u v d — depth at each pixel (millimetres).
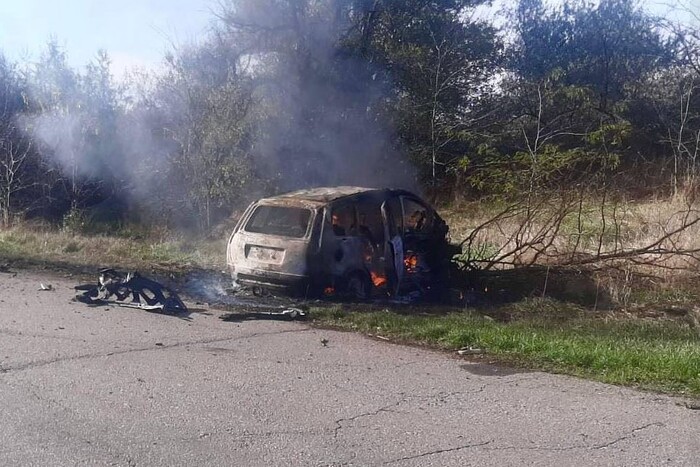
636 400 6328
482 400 6293
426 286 11961
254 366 7234
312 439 5336
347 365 7363
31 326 8703
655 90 22938
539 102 20859
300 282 10359
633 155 20500
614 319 10141
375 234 11211
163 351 7715
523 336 8320
